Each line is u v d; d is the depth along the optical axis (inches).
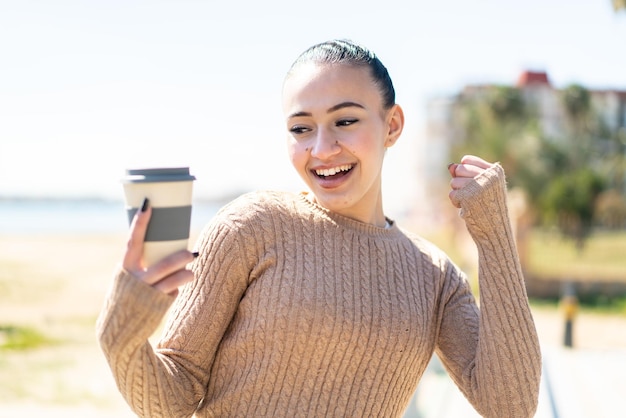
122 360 55.1
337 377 66.7
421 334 71.3
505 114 1188.5
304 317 65.6
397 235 76.3
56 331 483.8
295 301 65.9
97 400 313.1
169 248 53.9
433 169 1583.4
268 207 69.4
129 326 53.2
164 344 66.7
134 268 53.5
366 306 68.0
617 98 1375.5
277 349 65.4
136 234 52.6
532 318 71.5
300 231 69.3
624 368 341.7
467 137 1188.5
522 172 1119.0
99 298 660.1
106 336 53.9
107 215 3570.4
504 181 72.4
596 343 484.4
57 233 1798.7
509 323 69.6
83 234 1734.7
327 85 68.3
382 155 73.5
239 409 66.0
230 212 69.2
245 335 66.3
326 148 67.9
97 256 1077.1
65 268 901.2
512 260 71.2
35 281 752.3
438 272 76.4
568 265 949.8
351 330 66.6
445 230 1167.0
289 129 71.1
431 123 1593.3
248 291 67.5
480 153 1136.8
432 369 256.8
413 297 71.8
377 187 74.5
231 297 67.4
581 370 331.0
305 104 68.9
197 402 67.4
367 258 70.6
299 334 65.3
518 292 70.7
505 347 69.1
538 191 1115.9
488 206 70.5
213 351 67.6
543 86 1371.8
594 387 286.2
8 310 564.4
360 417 67.6
